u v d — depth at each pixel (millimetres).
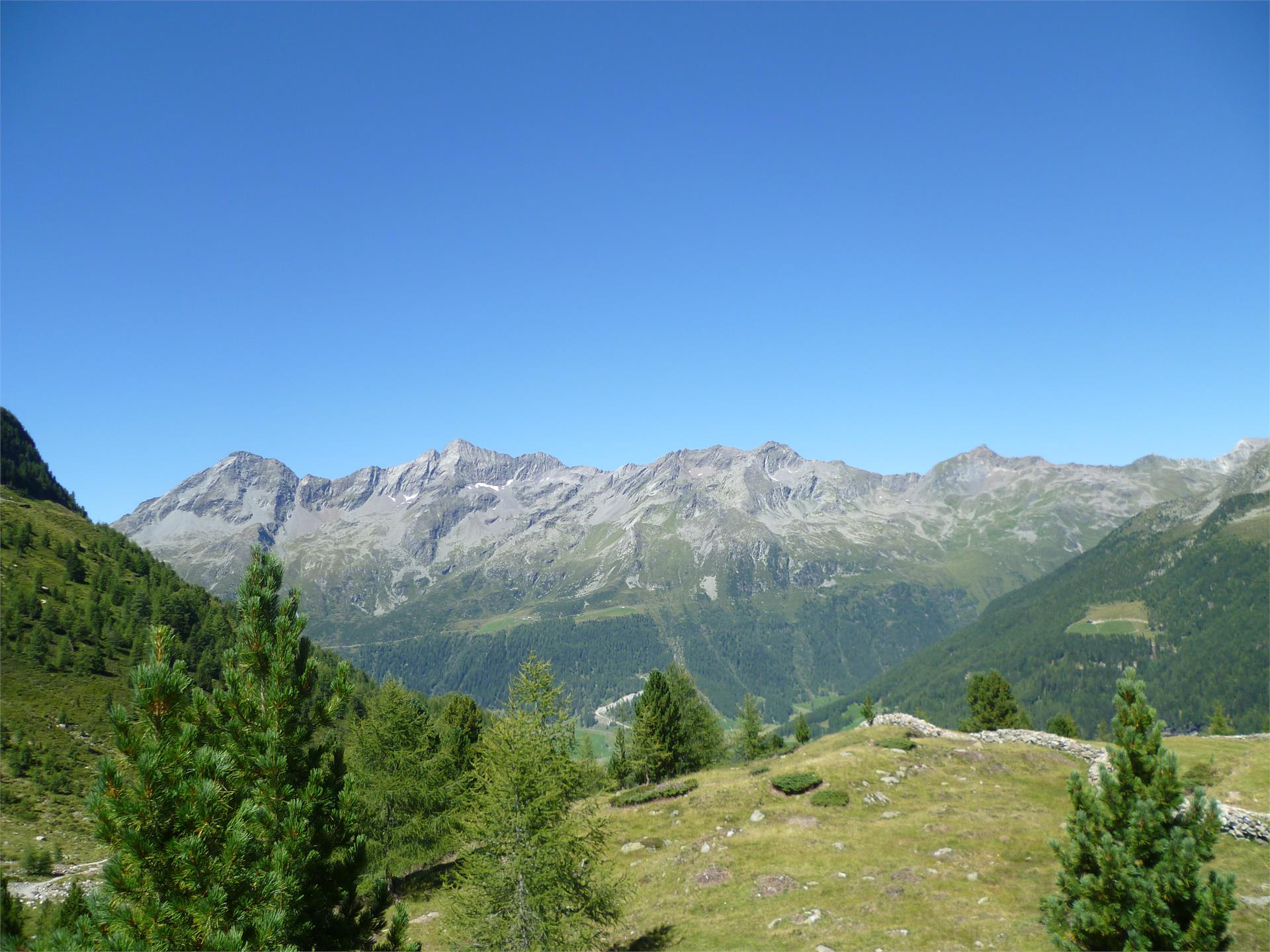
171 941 13383
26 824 71250
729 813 48406
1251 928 25172
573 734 33062
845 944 27953
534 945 26625
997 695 89625
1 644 116688
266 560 18750
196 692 17078
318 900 16906
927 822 41219
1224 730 112375
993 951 25859
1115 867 19969
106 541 192375
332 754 18656
